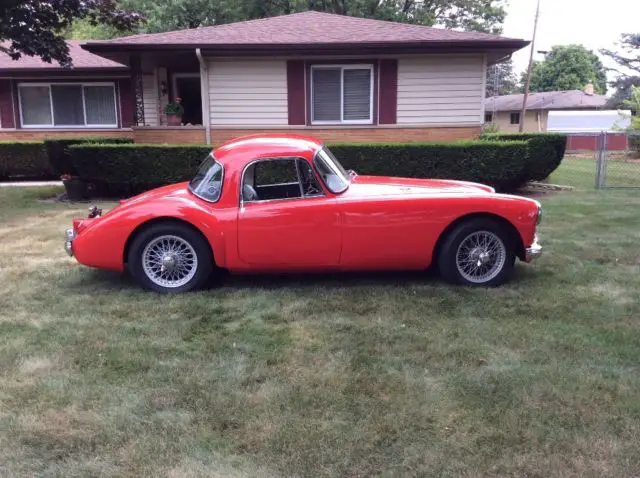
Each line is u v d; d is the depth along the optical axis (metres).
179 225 4.67
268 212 4.58
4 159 14.43
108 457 2.44
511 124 42.12
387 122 12.21
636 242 6.54
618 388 2.97
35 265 5.70
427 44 11.19
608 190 11.66
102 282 5.08
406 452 2.44
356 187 4.92
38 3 9.99
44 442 2.54
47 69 14.77
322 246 4.61
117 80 15.37
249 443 2.52
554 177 14.41
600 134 12.01
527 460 2.38
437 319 4.05
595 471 2.30
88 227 4.78
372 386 3.04
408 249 4.66
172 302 4.48
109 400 2.91
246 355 3.47
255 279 5.13
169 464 2.38
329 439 2.54
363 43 11.18
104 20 11.20
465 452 2.44
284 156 4.62
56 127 15.61
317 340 3.69
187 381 3.11
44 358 3.43
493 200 4.66
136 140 12.20
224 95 12.09
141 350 3.55
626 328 3.84
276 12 27.19
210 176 4.74
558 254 5.97
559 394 2.91
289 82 12.03
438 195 4.69
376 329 3.87
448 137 12.15
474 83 11.98
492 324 3.94
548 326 3.89
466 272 4.84
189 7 25.30
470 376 3.12
